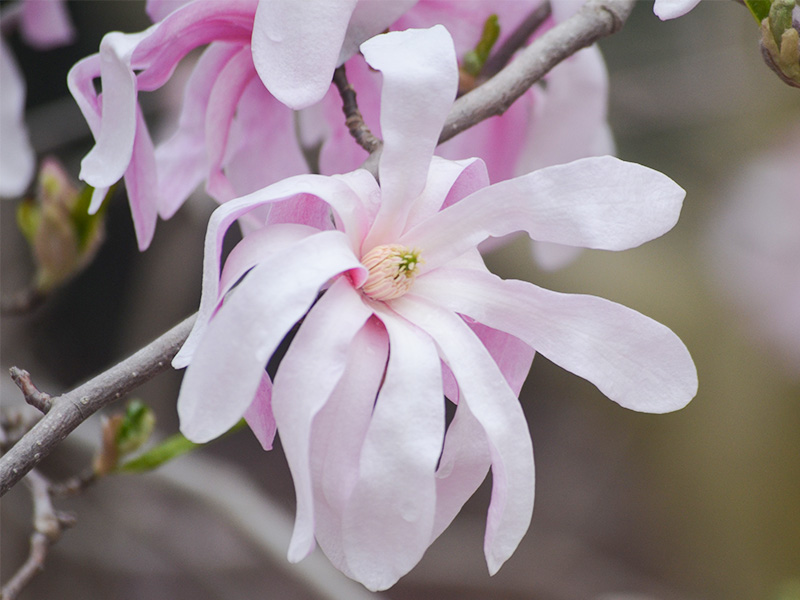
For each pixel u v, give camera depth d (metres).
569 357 0.66
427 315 0.66
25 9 0.99
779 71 0.68
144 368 0.67
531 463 0.65
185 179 0.74
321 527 0.65
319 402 0.64
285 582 1.70
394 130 0.66
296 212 0.67
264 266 0.64
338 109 0.75
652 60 1.76
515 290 0.66
